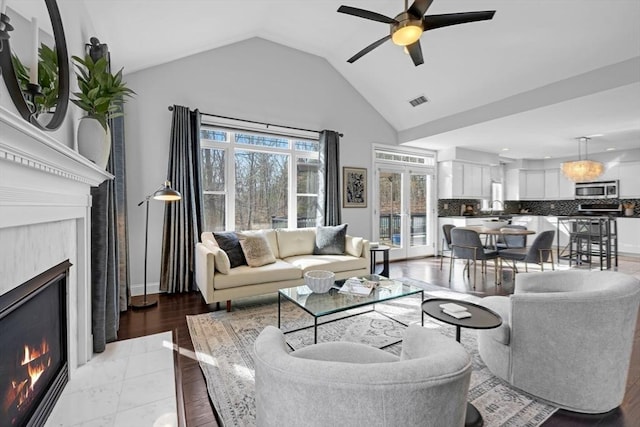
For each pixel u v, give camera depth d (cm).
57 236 160
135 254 359
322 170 482
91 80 196
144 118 361
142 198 361
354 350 133
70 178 160
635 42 296
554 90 368
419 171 629
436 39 372
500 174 800
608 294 155
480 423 150
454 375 76
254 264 333
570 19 296
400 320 286
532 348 168
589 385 157
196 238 372
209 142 405
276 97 450
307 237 422
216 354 219
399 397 72
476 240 413
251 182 440
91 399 156
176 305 325
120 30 269
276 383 82
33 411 130
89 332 200
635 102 361
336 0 356
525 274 215
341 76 516
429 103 489
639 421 154
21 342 126
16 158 107
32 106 133
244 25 374
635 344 236
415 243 629
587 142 577
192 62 388
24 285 126
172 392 163
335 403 74
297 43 453
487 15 217
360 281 272
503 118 427
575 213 753
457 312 170
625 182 653
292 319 287
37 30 134
